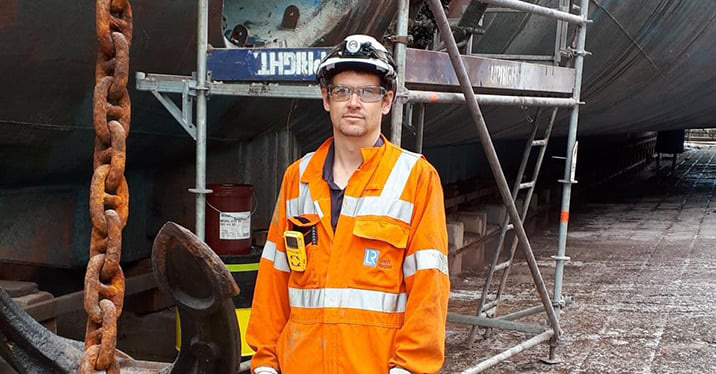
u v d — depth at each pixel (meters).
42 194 5.07
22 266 5.40
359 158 2.48
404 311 2.40
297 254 2.44
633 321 6.89
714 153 29.45
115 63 1.99
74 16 3.80
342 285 2.38
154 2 4.05
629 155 22.27
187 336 2.23
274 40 4.91
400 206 2.40
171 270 2.09
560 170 15.34
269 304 2.59
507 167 12.67
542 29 6.90
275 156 5.62
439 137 8.24
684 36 8.80
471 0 4.82
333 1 4.91
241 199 4.73
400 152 2.49
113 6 2.00
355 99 2.41
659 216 13.70
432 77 3.97
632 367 5.66
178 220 5.85
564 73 5.22
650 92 9.99
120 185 2.02
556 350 5.99
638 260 9.73
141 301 5.80
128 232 5.76
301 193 2.52
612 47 8.23
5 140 4.23
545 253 10.11
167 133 5.07
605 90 9.24
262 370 2.55
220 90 3.87
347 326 2.36
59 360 2.78
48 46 3.84
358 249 2.38
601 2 7.50
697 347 6.16
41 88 4.03
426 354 2.34
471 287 8.12
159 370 2.99
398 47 3.67
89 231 5.45
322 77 2.48
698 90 11.04
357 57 2.40
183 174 5.78
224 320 2.12
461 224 8.55
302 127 5.71
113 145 1.99
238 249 4.73
